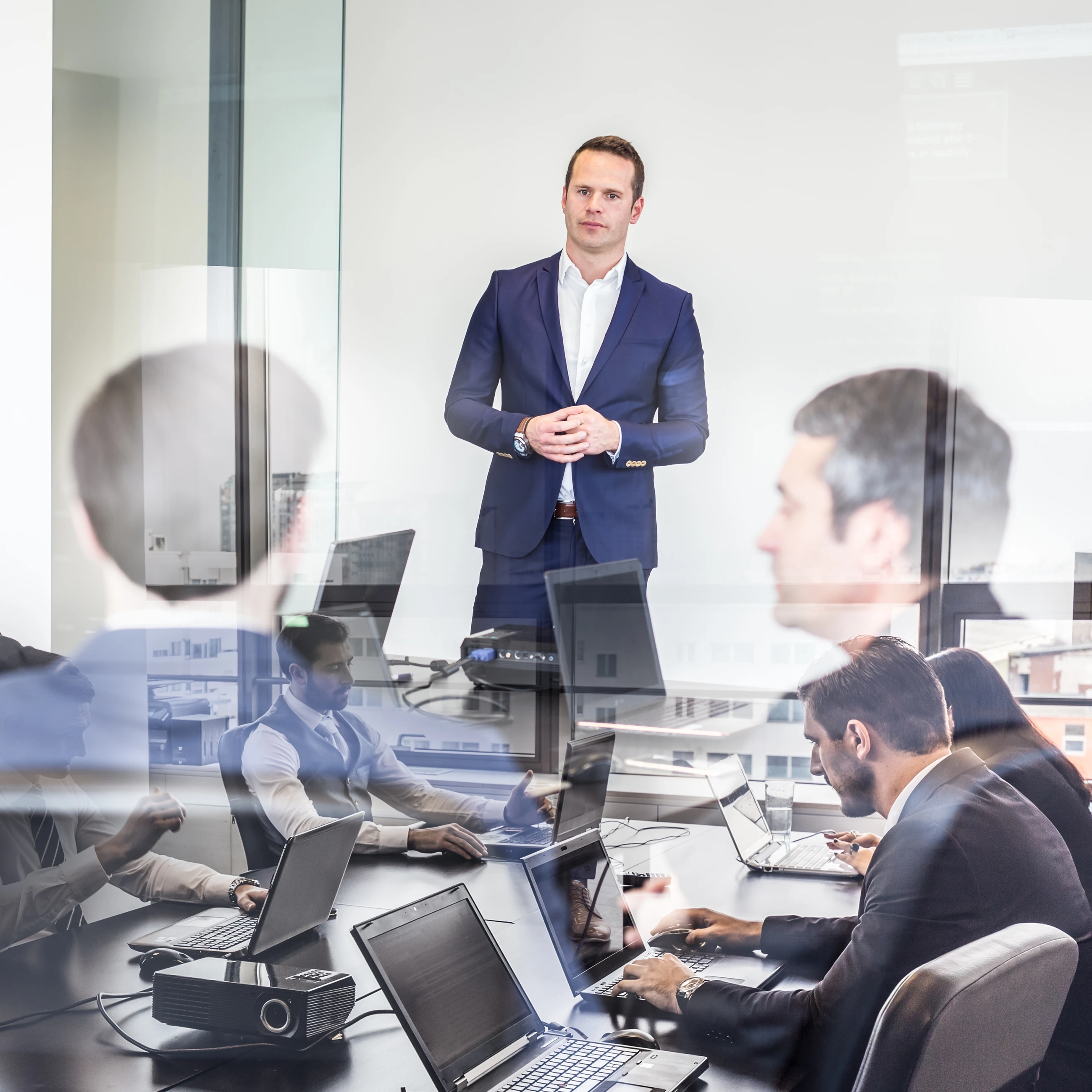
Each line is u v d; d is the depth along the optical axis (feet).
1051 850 3.11
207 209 7.21
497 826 5.72
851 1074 2.66
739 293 7.27
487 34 7.32
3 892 4.09
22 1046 2.71
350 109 7.47
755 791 4.95
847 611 7.18
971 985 2.18
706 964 3.32
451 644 7.47
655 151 7.26
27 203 5.28
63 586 6.66
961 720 4.05
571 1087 2.58
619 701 7.32
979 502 7.01
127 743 6.46
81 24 7.05
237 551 7.22
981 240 7.07
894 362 7.12
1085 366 6.95
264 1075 2.62
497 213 7.38
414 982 2.65
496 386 7.45
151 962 3.22
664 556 7.42
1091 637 7.12
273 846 6.29
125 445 6.97
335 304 7.50
